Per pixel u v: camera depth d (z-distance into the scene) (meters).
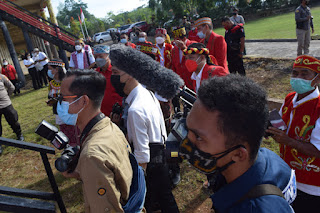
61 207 1.92
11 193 1.73
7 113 5.31
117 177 1.42
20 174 4.31
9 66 11.12
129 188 1.50
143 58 1.99
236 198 0.87
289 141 1.75
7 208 1.66
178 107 3.93
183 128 1.15
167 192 2.35
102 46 3.29
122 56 2.01
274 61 7.44
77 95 1.53
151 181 2.30
